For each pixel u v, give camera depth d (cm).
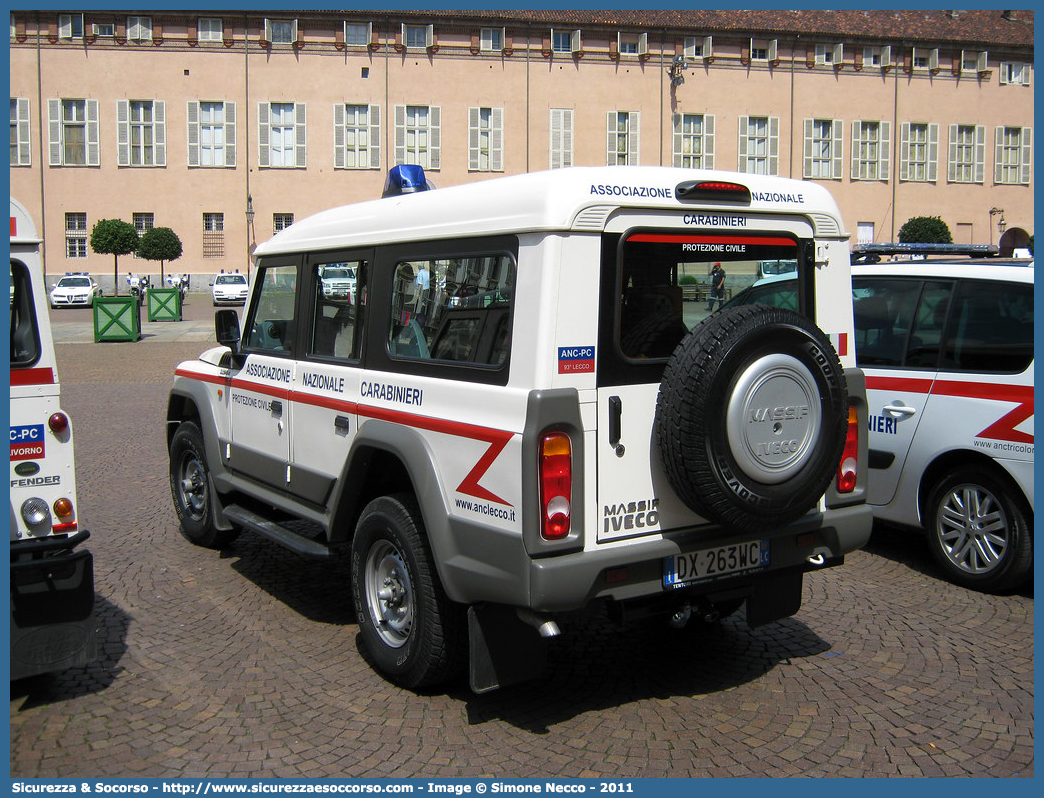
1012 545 512
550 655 452
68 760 349
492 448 348
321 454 471
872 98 4594
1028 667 430
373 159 4306
